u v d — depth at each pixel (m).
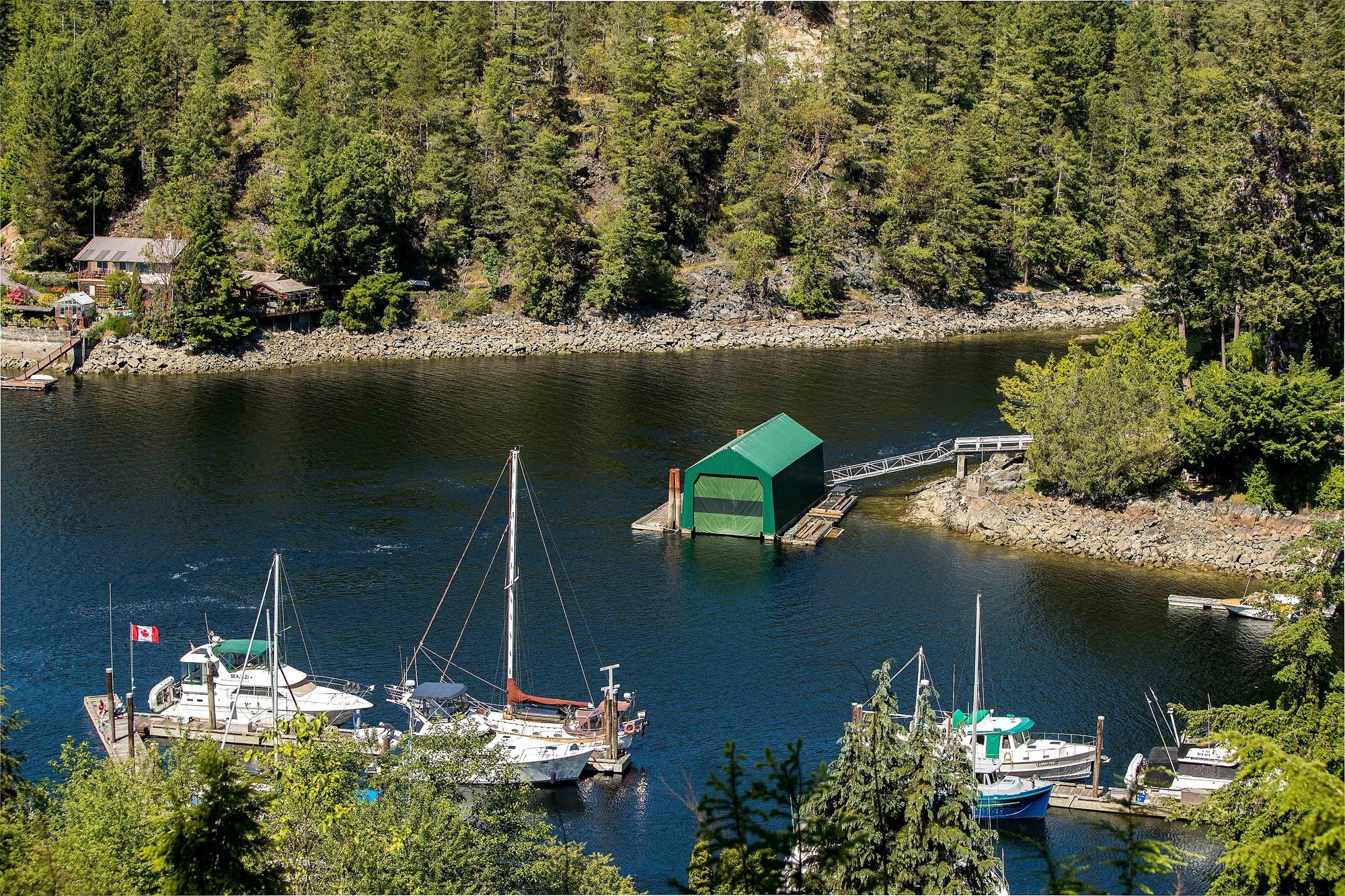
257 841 41.00
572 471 135.50
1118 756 76.88
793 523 121.44
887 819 46.97
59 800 65.81
